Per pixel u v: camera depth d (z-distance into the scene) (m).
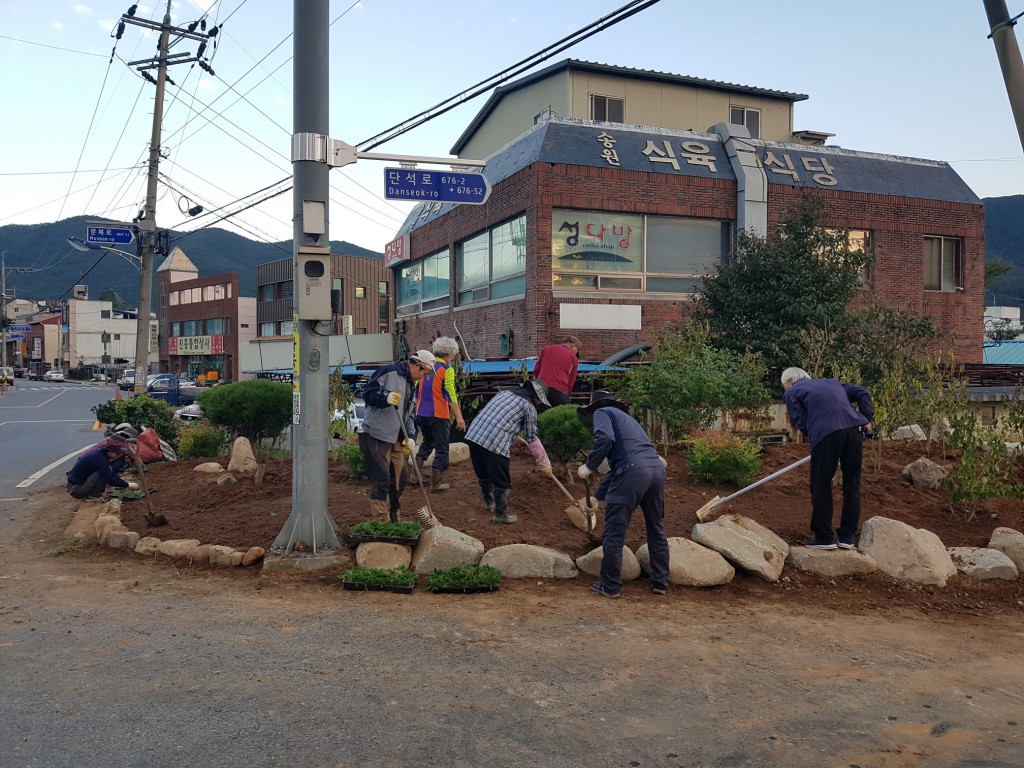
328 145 7.09
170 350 74.12
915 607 6.43
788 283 14.89
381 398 7.10
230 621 5.61
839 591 6.68
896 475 9.35
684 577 6.60
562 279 17.83
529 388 7.57
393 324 27.59
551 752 3.75
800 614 6.11
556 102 25.03
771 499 8.44
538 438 8.15
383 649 5.09
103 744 3.72
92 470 9.79
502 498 7.55
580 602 6.20
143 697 4.27
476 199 7.86
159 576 6.86
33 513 9.91
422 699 4.31
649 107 25.50
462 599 6.21
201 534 7.71
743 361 10.91
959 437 8.46
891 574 6.91
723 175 18.98
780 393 14.04
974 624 6.07
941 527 7.95
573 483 8.86
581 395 12.57
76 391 57.44
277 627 5.49
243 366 31.97
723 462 8.73
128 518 8.69
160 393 39.91
